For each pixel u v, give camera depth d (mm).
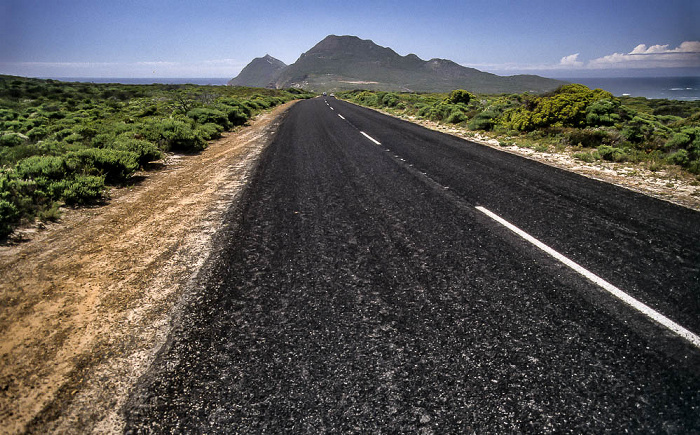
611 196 5719
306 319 2707
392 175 7371
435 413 1865
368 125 17922
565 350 2283
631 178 6980
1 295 3252
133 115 23297
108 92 47000
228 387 2092
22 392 2152
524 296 2902
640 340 2352
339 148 11031
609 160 8758
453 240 4082
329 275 3383
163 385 2141
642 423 1765
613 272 3254
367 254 3803
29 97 40312
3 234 4617
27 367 2361
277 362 2271
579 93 14086
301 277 3363
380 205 5465
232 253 3982
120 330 2711
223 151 11789
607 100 13562
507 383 2041
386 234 4332
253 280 3348
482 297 2910
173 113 20859
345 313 2764
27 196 5539
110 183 7555
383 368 2186
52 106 29234
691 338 2350
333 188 6559
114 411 1979
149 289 3297
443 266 3467
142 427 1865
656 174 7230
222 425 1845
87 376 2256
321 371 2182
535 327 2514
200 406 1972
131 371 2277
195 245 4273
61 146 10141
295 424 1828
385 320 2656
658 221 4566
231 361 2303
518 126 14070
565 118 13406
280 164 8992
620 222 4539
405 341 2418
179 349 2451
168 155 11117
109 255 4074
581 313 2658
